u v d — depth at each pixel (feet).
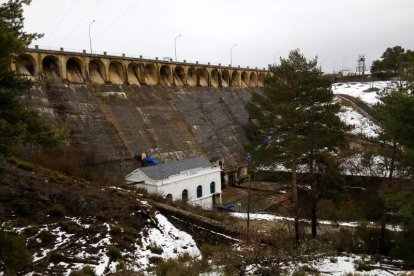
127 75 183.32
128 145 149.48
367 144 129.90
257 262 50.75
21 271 46.62
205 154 178.91
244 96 261.44
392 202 61.41
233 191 169.37
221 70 254.27
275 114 80.33
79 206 71.15
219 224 76.69
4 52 40.11
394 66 326.85
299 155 78.43
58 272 49.29
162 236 71.97
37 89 139.74
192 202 130.00
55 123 132.77
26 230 58.18
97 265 53.57
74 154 125.29
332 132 77.61
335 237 82.58
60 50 155.74
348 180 125.29
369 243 78.74
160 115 179.63
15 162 84.17
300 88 78.74
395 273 51.39
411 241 71.10
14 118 41.42
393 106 61.87
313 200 84.99
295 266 52.24
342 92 307.99
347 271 52.54
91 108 152.46
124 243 62.75
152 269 54.90
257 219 106.93
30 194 69.10
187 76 223.10
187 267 52.34
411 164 67.51
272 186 160.56
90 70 170.40
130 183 120.26
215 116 213.46
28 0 45.01
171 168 134.10
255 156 81.71
